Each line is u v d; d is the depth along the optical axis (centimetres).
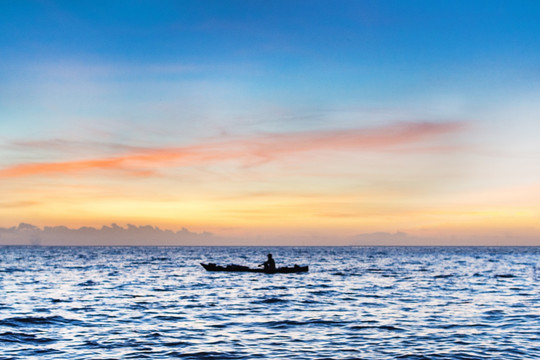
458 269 7662
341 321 2402
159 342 1925
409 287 4275
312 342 1934
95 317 2509
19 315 2541
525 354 1742
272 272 5881
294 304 3056
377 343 1914
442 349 1816
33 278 5297
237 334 2086
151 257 14762
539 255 18638
